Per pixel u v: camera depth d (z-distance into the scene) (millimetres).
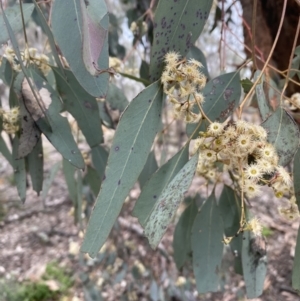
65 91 280
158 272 605
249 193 180
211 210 296
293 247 770
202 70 295
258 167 172
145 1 454
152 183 217
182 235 338
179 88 207
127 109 195
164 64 202
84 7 142
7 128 277
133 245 703
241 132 176
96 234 182
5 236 891
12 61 259
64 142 253
